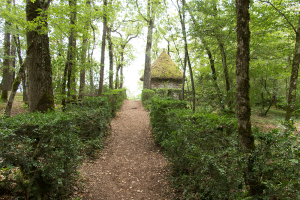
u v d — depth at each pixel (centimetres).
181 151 323
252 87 891
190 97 854
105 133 653
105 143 588
